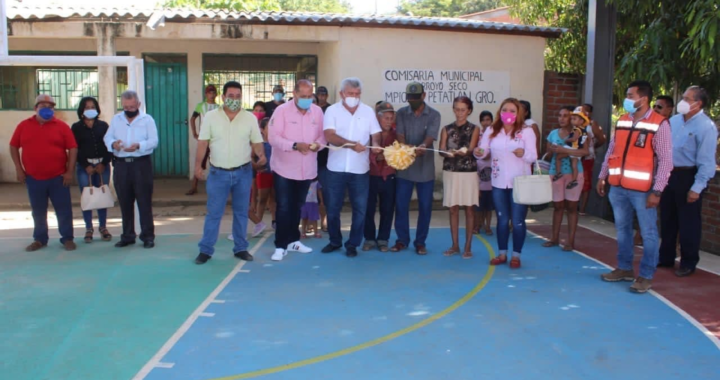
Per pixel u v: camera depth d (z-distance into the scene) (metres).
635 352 5.10
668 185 7.35
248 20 10.91
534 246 8.77
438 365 4.82
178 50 13.67
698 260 7.33
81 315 5.85
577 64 13.63
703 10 8.47
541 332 5.51
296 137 7.62
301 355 4.99
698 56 9.96
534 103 12.12
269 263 7.70
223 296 6.42
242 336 5.37
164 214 10.90
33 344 5.19
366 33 11.41
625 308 6.16
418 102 7.77
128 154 8.16
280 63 13.94
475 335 5.43
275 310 6.02
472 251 8.42
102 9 11.09
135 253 8.12
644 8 10.34
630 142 6.63
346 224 10.20
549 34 11.89
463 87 11.84
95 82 13.61
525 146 7.32
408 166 7.75
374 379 4.58
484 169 9.08
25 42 13.39
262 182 8.95
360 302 6.27
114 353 5.02
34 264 7.58
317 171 8.19
